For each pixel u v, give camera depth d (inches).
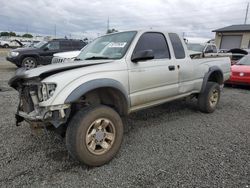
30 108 117.6
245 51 540.7
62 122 109.9
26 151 132.1
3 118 186.4
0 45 1553.9
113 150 122.9
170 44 170.6
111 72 126.7
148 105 155.0
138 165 119.6
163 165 119.6
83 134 111.1
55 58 329.4
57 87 107.4
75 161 122.7
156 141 149.6
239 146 143.4
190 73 183.6
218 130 171.0
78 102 123.9
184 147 140.9
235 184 103.3
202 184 103.5
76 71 115.8
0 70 498.0
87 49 170.9
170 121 190.1
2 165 116.8
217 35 1283.2
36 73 110.0
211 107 212.2
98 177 108.9
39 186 101.3
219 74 224.2
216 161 124.0
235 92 329.1
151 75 149.2
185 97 193.3
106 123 120.1
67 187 101.1
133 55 141.3
